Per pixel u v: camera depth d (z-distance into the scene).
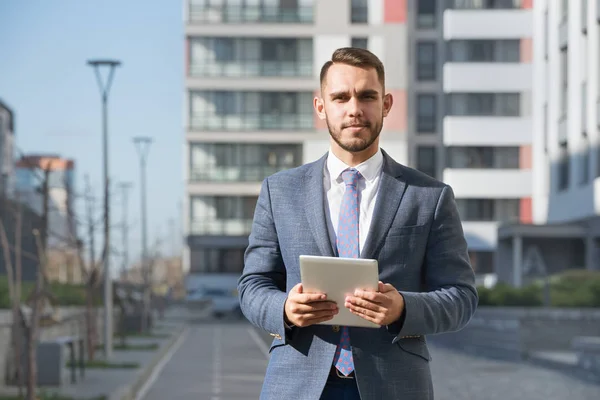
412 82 67.31
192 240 66.25
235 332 44.88
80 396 16.20
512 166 64.00
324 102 4.49
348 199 4.45
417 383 4.34
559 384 19.23
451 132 63.25
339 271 4.07
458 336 31.25
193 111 65.25
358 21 64.75
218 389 18.72
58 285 36.66
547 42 42.09
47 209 19.00
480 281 62.38
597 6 33.56
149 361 25.08
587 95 35.47
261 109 65.38
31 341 14.41
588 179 36.19
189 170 65.81
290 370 4.37
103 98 27.56
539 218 44.66
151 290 53.94
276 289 4.48
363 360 4.29
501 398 16.53
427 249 4.48
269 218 4.57
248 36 64.81
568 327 26.47
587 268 39.53
